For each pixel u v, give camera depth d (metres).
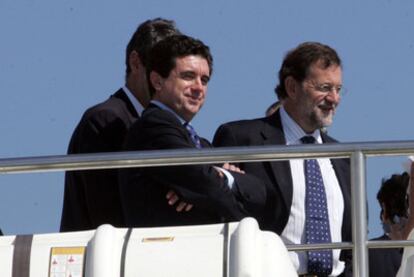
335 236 21.52
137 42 22.27
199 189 19.30
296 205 21.38
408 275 18.45
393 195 22.38
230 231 15.77
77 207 21.33
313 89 22.16
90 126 21.67
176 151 18.33
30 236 16.11
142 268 15.47
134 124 20.25
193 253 15.52
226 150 18.33
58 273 15.63
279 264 15.36
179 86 20.59
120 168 19.95
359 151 18.47
